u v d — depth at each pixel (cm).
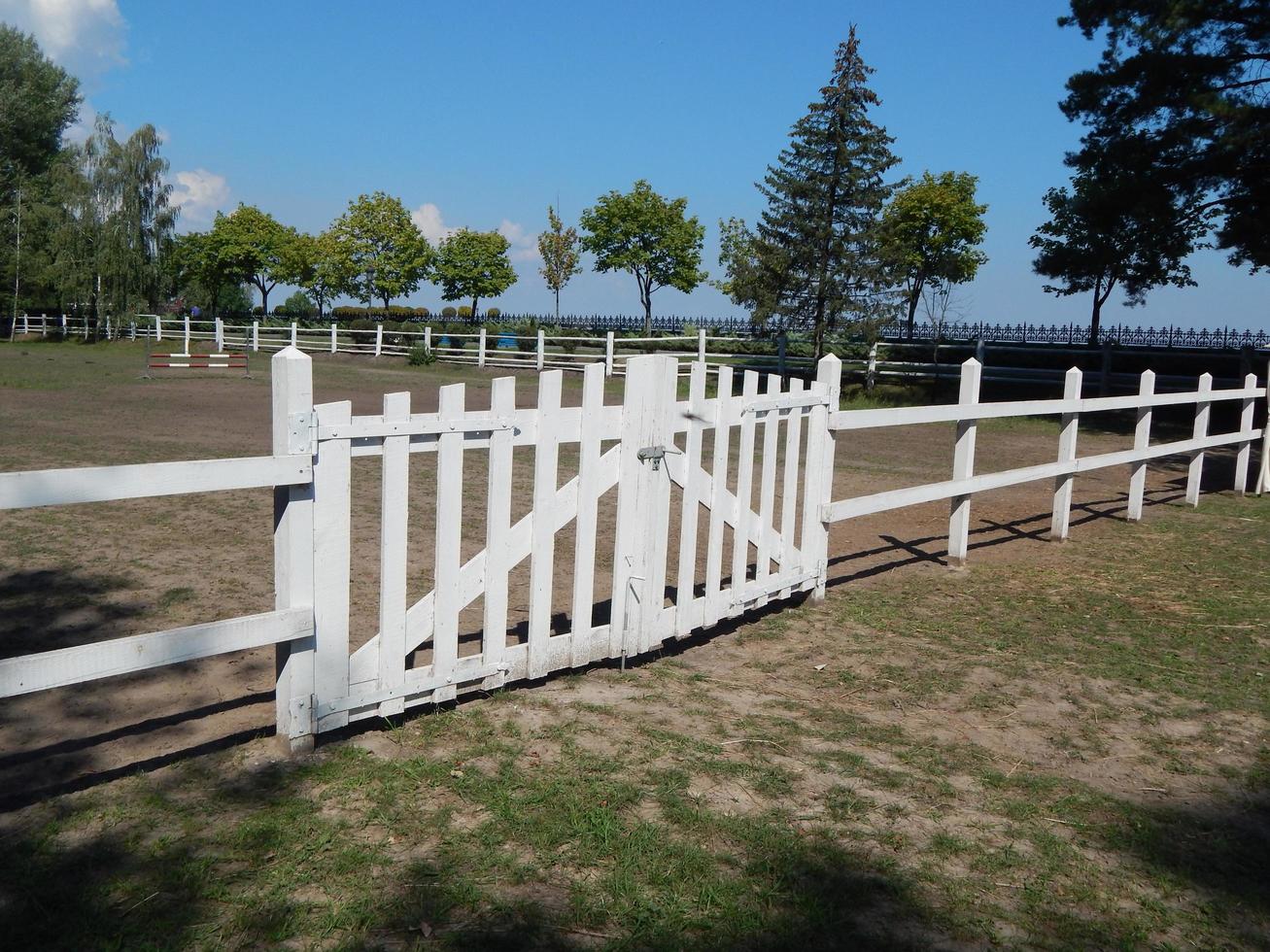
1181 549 830
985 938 277
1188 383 2119
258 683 444
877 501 636
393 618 380
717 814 338
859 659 520
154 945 252
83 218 4453
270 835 306
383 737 384
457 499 392
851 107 2638
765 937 270
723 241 3778
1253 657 547
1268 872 322
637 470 464
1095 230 1897
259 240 5178
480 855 302
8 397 1817
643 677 475
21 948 249
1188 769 401
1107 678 506
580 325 3834
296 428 335
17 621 513
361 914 268
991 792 371
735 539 541
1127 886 310
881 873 307
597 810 331
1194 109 1692
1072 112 1866
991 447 1585
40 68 5262
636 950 261
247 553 677
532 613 430
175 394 1992
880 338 2820
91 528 737
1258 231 1720
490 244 4712
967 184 3578
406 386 2314
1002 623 597
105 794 331
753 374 531
